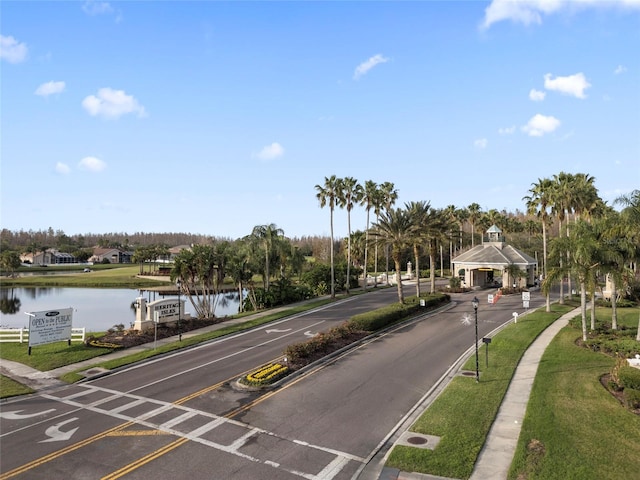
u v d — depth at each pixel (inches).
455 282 2480.3
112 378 905.5
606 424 605.3
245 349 1131.9
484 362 957.8
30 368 978.7
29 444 587.2
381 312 1422.2
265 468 522.3
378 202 2773.1
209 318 1567.4
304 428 639.1
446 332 1304.1
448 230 2236.7
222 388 821.2
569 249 1136.8
